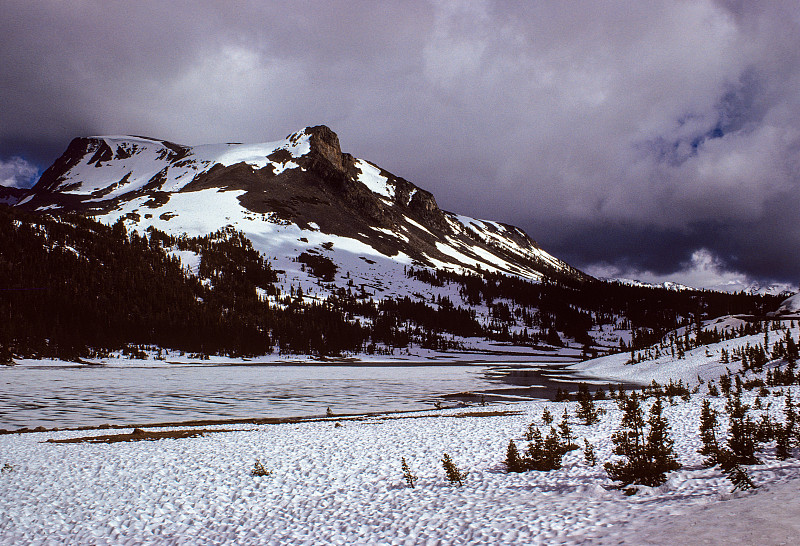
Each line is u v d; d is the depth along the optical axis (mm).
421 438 30797
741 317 112250
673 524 11242
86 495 21016
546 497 15891
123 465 26406
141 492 21031
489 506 15602
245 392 80812
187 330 186875
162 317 189500
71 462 27594
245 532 15883
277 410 60531
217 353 183750
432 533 13828
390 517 15781
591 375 114312
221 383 96188
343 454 26734
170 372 125312
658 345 121312
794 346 57344
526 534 12555
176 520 17484
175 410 60312
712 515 11344
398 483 20078
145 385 90562
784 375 47500
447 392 82062
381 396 76000
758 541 9109
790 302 117000
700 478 15648
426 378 112188
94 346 163625
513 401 67875
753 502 11797
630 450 18047
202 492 20562
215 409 61250
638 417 22219
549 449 21516
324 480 21406
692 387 64125
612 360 132125
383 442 30031
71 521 17922
